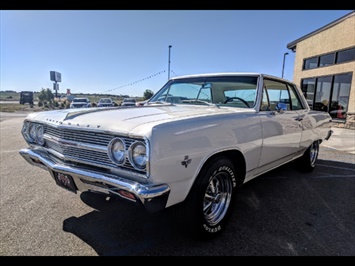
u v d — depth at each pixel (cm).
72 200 333
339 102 1218
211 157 238
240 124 268
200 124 225
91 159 225
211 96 358
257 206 331
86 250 230
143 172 192
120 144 203
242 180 290
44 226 268
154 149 186
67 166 237
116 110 272
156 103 369
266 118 312
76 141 234
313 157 492
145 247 236
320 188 401
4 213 296
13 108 3200
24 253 224
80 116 250
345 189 398
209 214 256
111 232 259
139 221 282
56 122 255
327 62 1285
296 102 426
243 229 272
